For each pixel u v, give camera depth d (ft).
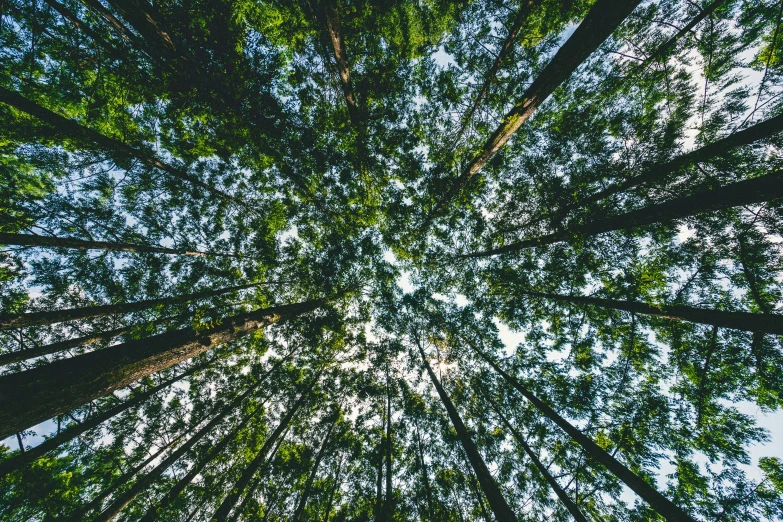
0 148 26.45
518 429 34.83
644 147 26.76
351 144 34.22
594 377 31.40
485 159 32.91
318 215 44.96
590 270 32.09
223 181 37.86
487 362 42.06
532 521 29.81
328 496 39.42
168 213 35.88
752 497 20.84
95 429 30.73
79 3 25.62
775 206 21.01
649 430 26.16
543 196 33.06
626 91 29.86
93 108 28.27
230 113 27.58
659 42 26.68
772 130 19.31
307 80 31.24
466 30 31.19
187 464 35.42
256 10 26.63
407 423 43.73
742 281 23.88
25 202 28.19
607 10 19.42
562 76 24.12
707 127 23.72
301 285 46.44
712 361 25.18
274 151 33.58
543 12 28.94
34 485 24.09
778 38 20.93
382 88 32.83
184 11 22.85
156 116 31.63
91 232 31.40
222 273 40.52
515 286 40.40
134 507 31.32
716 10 23.20
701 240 25.14
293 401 43.57
